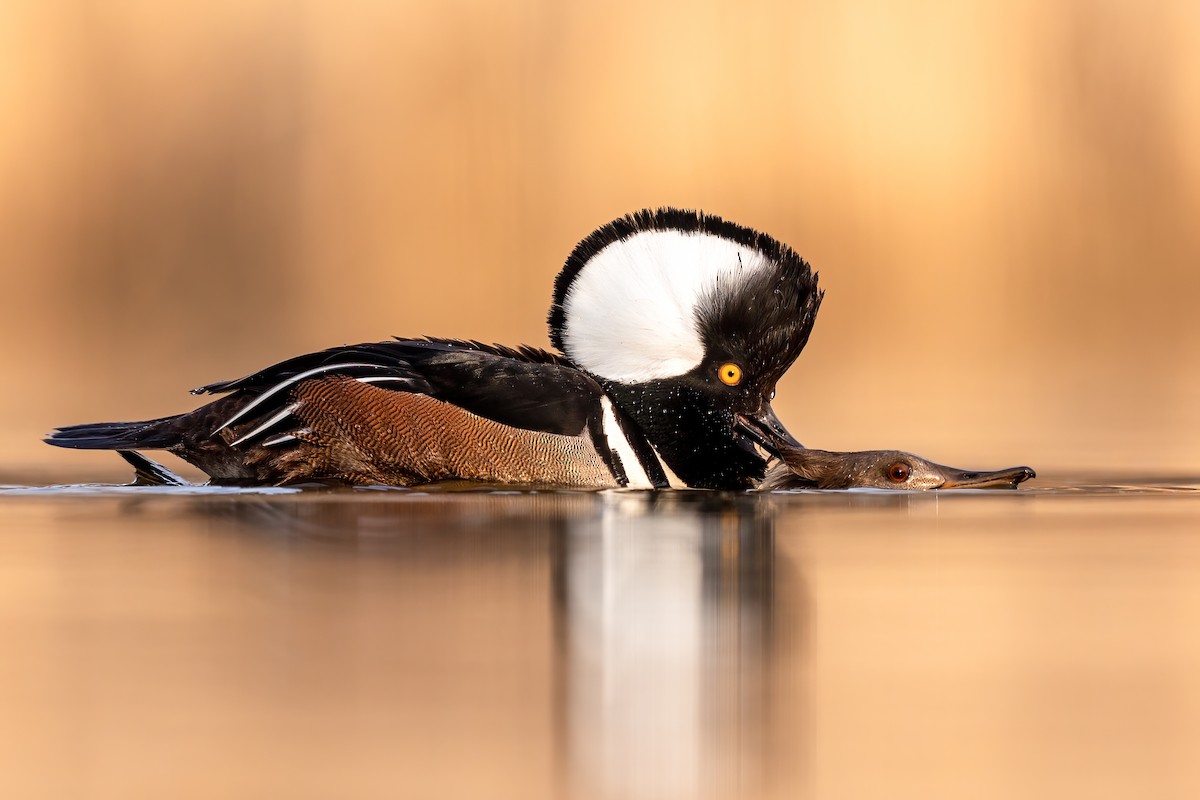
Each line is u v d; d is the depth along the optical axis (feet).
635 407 44.01
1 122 95.61
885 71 97.35
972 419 68.49
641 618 27.07
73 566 31.22
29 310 96.68
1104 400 76.74
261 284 98.12
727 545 34.35
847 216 96.89
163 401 70.08
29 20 96.17
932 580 30.83
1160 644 25.55
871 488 44.37
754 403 44.37
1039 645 25.50
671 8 97.60
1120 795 18.37
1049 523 38.32
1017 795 18.43
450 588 29.01
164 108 97.60
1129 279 102.22
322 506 39.47
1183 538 35.96
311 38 97.96
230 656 24.14
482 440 42.78
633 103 97.19
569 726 20.80
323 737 20.25
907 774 19.15
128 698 21.97
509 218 96.48
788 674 23.71
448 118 96.99
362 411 42.78
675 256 43.98
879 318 98.22
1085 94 101.09
